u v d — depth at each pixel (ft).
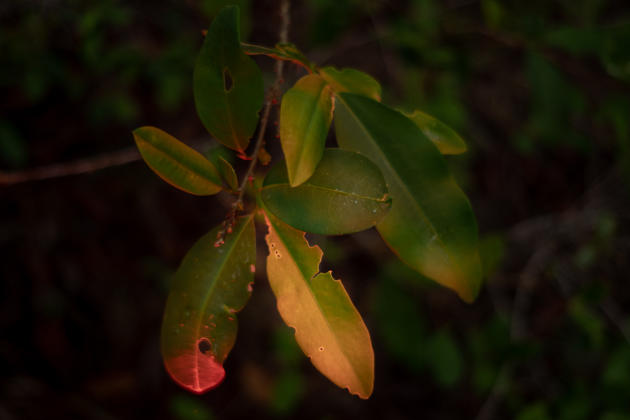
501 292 4.66
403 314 4.12
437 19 3.14
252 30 3.74
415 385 4.58
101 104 3.65
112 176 4.38
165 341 1.69
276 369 4.50
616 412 3.27
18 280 4.22
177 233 4.59
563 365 4.29
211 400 4.41
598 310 4.41
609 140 4.68
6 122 3.77
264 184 1.71
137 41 3.51
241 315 4.58
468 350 4.48
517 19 3.01
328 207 1.68
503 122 4.71
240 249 1.71
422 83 3.60
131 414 4.25
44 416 4.01
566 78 3.53
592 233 4.74
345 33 3.50
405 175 1.77
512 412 4.23
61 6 3.14
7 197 4.20
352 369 1.65
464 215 1.77
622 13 4.18
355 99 1.78
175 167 1.69
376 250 4.37
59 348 4.25
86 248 4.42
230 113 1.70
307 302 1.67
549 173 5.02
